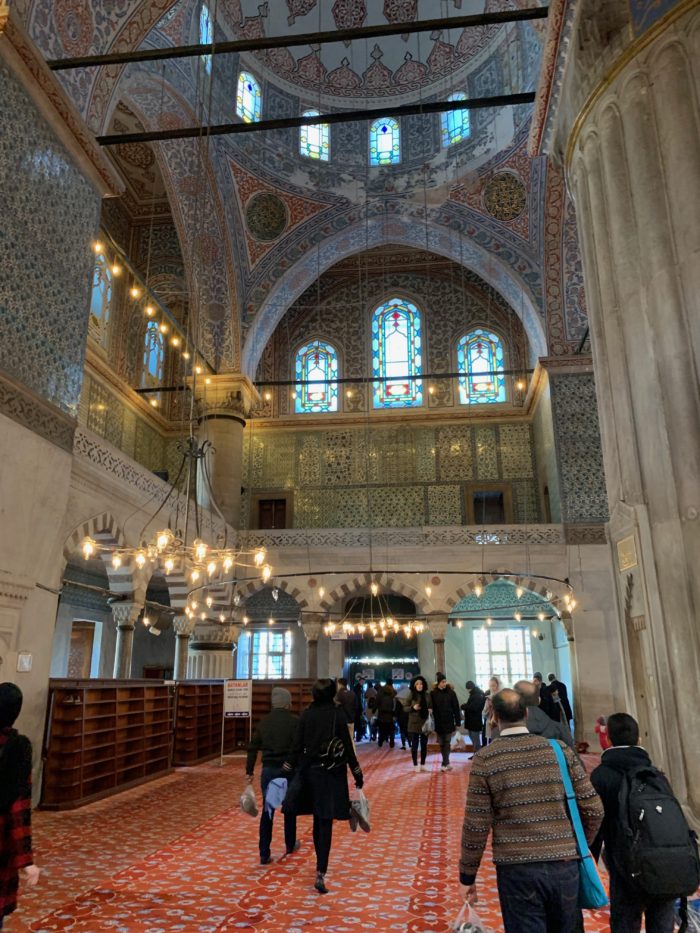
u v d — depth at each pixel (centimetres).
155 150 1447
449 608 1560
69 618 1712
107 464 1040
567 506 1578
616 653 1482
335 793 450
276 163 1688
